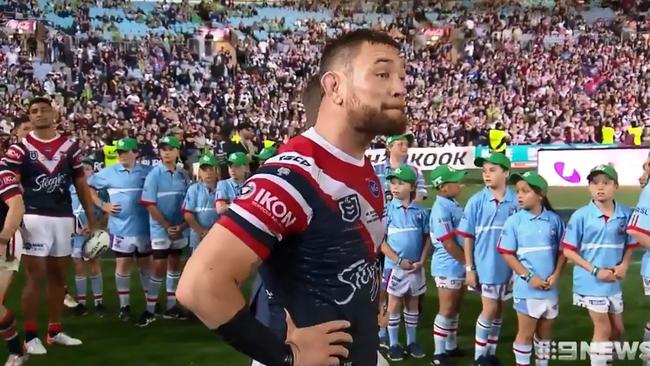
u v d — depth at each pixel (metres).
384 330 7.06
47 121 6.34
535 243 5.58
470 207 6.15
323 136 2.01
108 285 9.89
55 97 25.02
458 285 6.40
